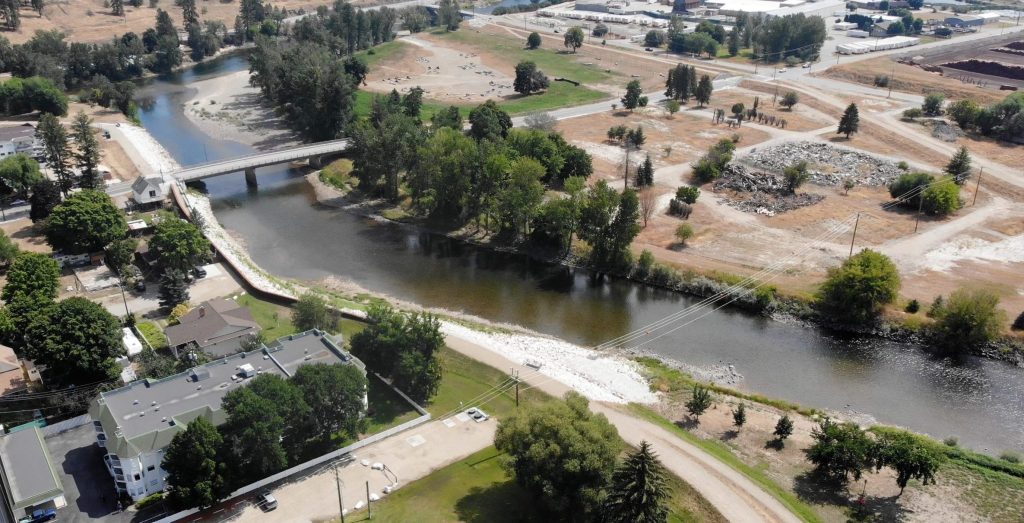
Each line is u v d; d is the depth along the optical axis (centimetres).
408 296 17625
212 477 10188
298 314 14500
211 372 11988
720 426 12538
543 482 9831
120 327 14075
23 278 14950
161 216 19962
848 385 14075
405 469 11256
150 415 10900
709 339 15738
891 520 10331
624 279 18600
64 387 12700
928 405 13438
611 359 14862
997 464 11381
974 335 14862
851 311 15925
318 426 11338
